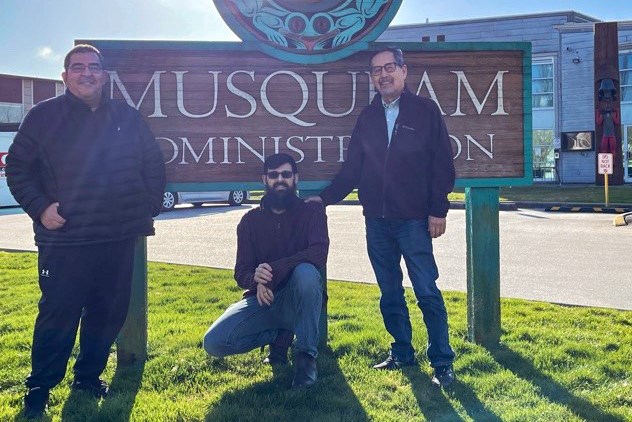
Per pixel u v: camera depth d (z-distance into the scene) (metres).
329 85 4.54
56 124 3.24
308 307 3.59
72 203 3.25
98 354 3.54
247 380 3.76
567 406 3.30
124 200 3.40
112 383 3.73
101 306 3.52
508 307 5.50
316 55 4.49
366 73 4.55
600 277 7.04
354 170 4.07
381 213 3.89
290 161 3.79
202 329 4.81
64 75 3.29
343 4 4.50
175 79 4.42
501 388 3.59
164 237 11.49
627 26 27.58
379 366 3.97
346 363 4.03
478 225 4.48
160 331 4.74
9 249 10.09
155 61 4.40
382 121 3.89
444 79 4.59
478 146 4.59
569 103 28.64
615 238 10.59
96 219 3.30
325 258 3.77
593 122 28.11
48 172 3.26
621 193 20.44
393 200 3.81
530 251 9.16
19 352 4.19
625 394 3.44
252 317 3.71
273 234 3.80
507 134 4.63
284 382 3.70
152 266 8.05
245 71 4.48
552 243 10.03
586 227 12.47
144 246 4.09
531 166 4.62
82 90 3.24
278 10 4.45
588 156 27.98
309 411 3.27
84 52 3.25
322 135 4.55
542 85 29.25
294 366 3.95
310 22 4.49
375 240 4.00
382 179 3.88
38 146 3.23
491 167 4.60
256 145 4.50
